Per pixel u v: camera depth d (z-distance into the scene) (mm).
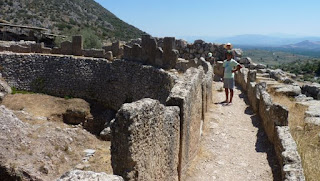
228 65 13773
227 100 14094
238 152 8883
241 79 18406
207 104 12359
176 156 6371
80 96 27031
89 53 28375
